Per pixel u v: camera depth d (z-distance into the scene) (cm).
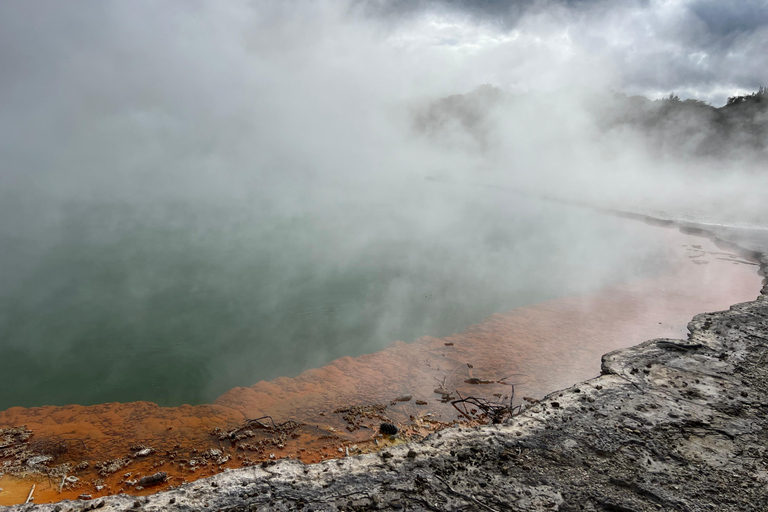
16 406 586
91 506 344
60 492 408
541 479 368
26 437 498
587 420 448
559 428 437
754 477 367
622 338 757
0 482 421
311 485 364
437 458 396
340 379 633
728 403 476
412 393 588
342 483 366
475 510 336
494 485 362
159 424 526
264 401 577
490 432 432
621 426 437
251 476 376
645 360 575
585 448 407
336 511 336
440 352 719
